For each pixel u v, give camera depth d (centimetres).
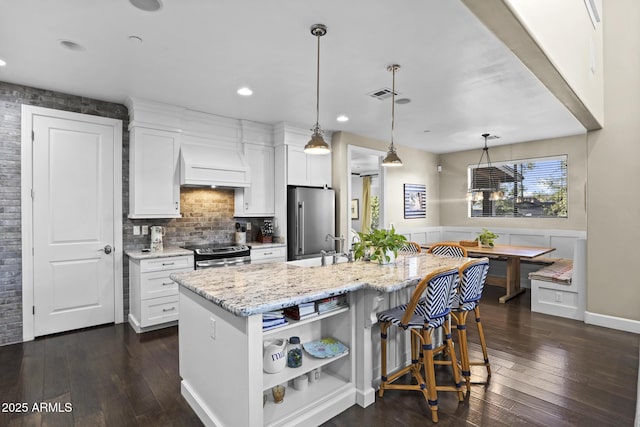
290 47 256
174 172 396
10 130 322
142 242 400
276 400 203
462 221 699
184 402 228
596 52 356
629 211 358
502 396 235
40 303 338
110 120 375
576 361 286
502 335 347
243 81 322
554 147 578
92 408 221
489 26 174
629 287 358
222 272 254
